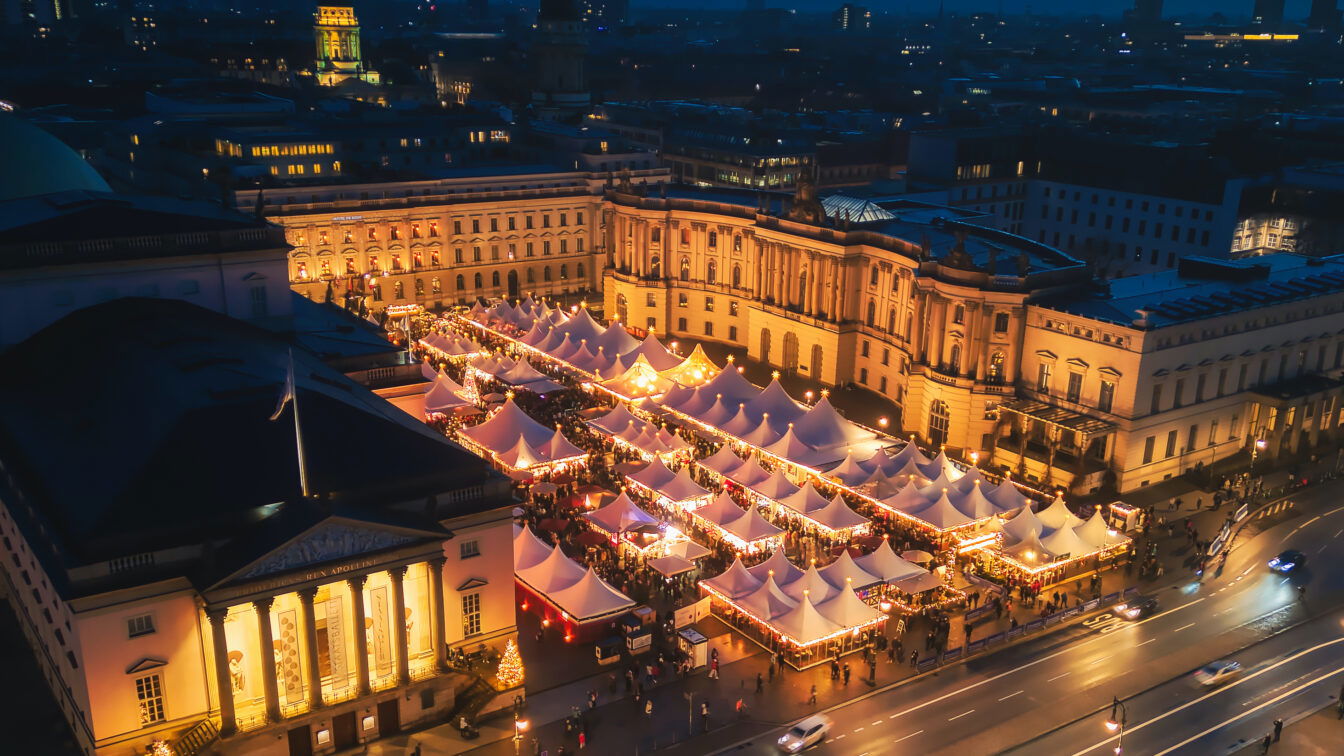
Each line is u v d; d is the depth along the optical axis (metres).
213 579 58.97
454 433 112.00
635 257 166.50
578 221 187.50
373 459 68.69
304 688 65.38
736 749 67.81
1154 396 106.25
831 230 138.62
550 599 79.31
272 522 62.16
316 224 162.25
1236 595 88.44
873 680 75.69
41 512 63.44
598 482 106.50
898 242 130.88
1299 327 118.62
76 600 57.12
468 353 138.38
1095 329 106.94
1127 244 197.12
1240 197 178.00
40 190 101.81
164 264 88.62
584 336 141.38
